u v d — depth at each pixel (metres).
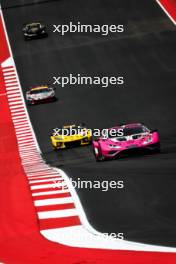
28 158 109.69
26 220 58.12
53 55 192.62
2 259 43.94
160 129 113.19
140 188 64.81
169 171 71.12
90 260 40.94
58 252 44.31
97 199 62.59
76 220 55.94
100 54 185.88
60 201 63.59
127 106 138.00
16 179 80.31
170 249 43.03
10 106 157.88
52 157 103.75
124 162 81.81
